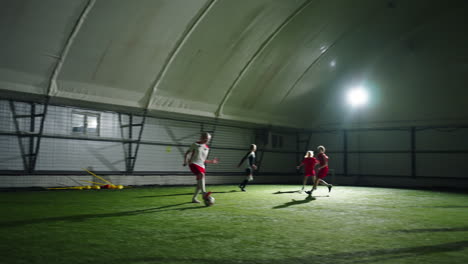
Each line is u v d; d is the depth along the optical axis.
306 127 23.00
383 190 15.70
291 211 7.86
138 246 4.40
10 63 11.25
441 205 9.48
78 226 5.70
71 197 10.24
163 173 16.33
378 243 4.68
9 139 12.09
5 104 12.05
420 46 20.25
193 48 14.27
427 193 14.17
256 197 11.16
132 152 15.30
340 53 19.67
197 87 15.92
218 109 17.52
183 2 12.42
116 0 11.31
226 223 6.17
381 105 21.08
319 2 15.45
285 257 3.97
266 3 14.16
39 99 12.46
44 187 12.62
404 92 20.44
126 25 12.16
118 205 8.53
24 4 10.16
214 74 15.98
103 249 4.23
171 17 12.71
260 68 17.33
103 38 12.12
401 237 5.07
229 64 16.03
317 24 16.72
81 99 12.97
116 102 13.91
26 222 6.01
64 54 11.82
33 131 12.61
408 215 7.40
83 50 12.09
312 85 20.70
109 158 14.58
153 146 16.08
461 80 18.80
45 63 11.76
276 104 20.14
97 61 12.62
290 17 15.45
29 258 3.80
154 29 12.79
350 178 21.64
